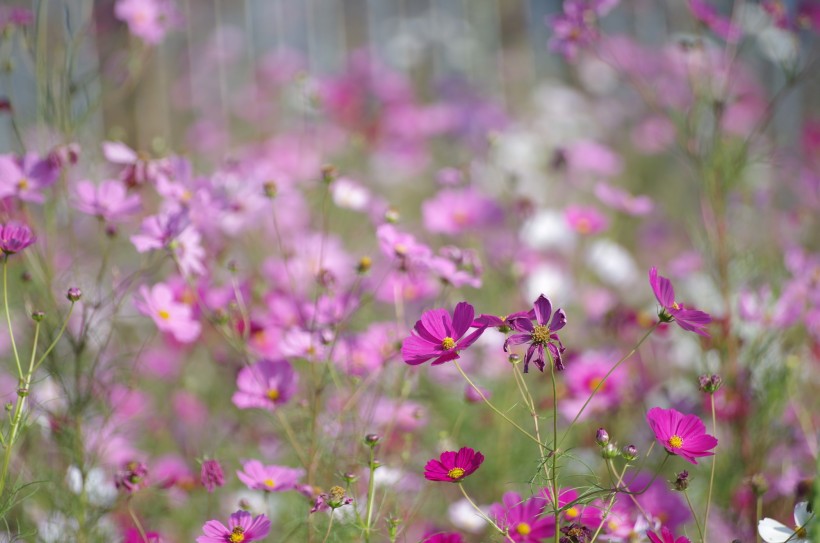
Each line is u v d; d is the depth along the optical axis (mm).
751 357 2957
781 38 3480
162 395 3234
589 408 2945
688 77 3270
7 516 2768
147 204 3338
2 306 2938
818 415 3033
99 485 2840
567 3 3197
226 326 2789
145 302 2789
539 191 4340
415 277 2822
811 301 3074
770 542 2518
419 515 2812
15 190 2783
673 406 2947
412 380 2867
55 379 2807
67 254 3182
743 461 2885
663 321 2475
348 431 2818
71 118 2918
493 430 3012
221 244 3098
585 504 2543
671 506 2668
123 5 3145
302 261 3066
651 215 4312
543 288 3377
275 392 2738
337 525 2635
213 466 2678
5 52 2986
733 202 3381
